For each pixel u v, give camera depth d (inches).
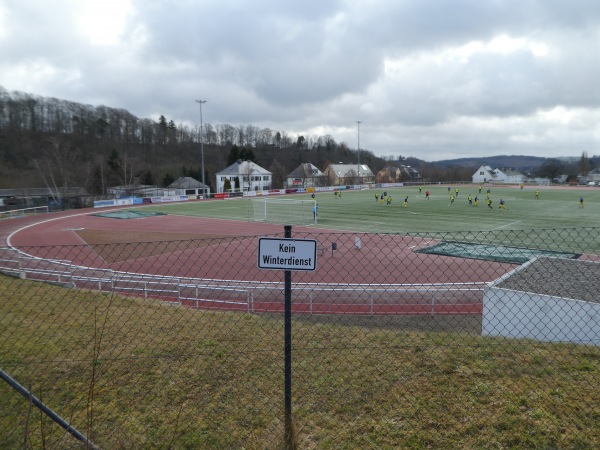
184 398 266.2
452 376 286.2
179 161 4753.9
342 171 5113.2
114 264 970.1
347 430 227.5
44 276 814.5
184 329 422.0
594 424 225.1
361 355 333.4
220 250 1126.4
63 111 4128.9
